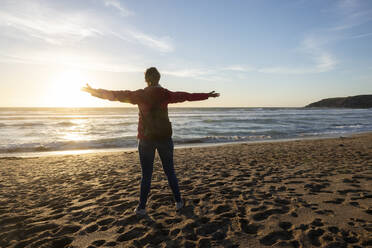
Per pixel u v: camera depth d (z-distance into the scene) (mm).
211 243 2289
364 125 25078
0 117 38281
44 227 2842
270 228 2531
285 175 4887
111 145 13367
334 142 11727
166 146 2793
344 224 2543
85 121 29641
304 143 11703
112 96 2406
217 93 2719
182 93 2666
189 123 27375
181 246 2268
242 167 5934
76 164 7512
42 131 19359
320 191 3715
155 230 2615
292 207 3082
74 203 3695
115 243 2387
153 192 3979
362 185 3955
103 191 4250
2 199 4004
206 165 6355
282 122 29312
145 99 2561
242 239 2340
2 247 2406
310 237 2309
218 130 20812
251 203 3283
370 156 6938
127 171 6012
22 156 10344
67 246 2371
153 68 2689
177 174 5348
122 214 3123
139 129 2762
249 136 16766
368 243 2154
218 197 3580
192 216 2932
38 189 4617
